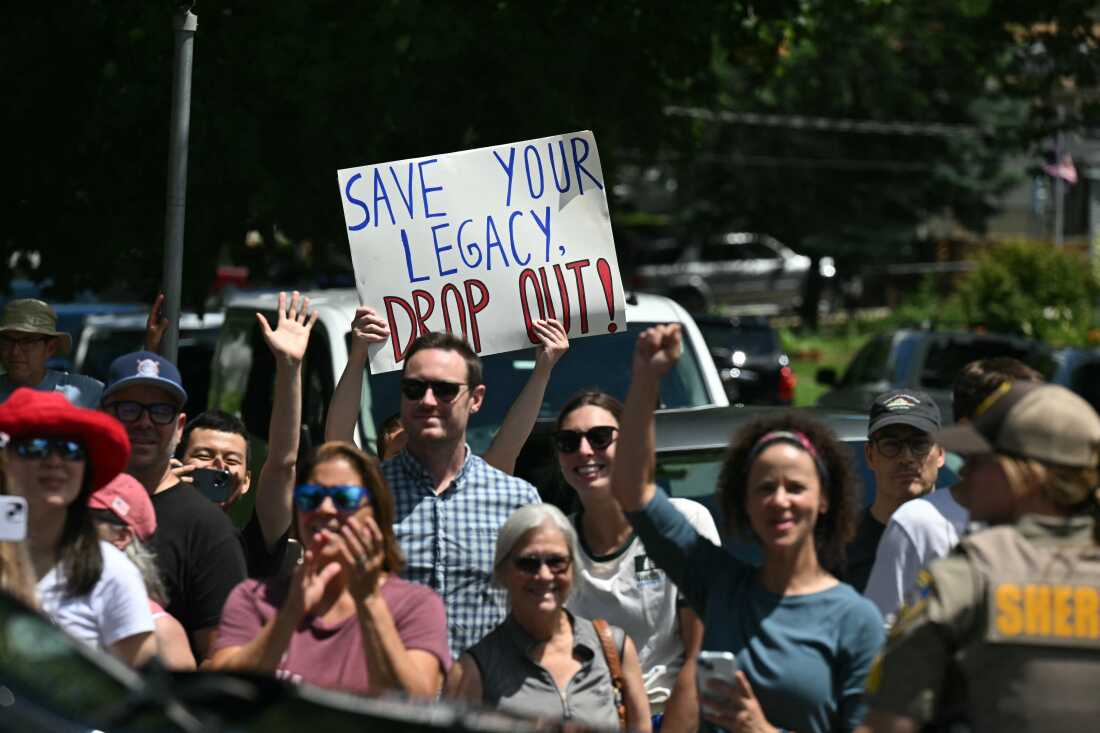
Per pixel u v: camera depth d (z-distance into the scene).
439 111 35.31
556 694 14.06
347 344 25.25
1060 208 117.12
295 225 34.81
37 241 35.91
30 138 34.59
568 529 14.23
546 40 35.72
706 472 21.02
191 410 36.34
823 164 114.50
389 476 16.55
